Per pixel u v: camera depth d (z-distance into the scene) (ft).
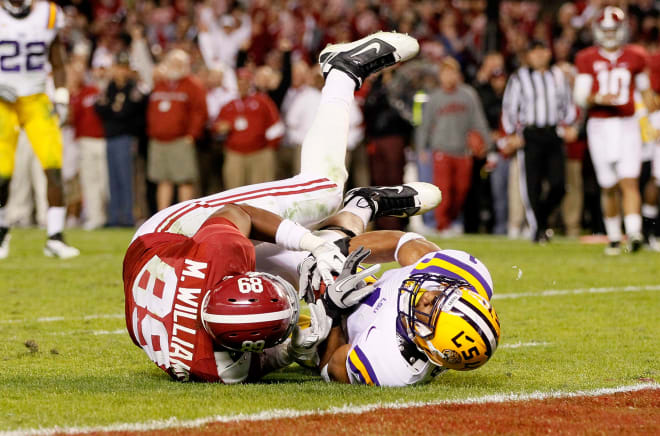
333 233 52.21
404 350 43.14
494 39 171.73
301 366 51.21
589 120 111.96
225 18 180.55
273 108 148.36
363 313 45.24
